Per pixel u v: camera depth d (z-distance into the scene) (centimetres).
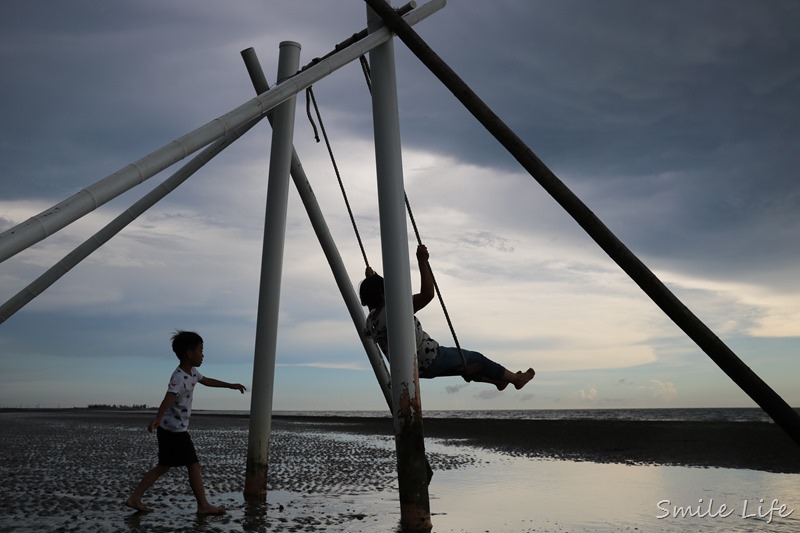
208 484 892
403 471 581
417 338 593
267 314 796
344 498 769
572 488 853
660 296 482
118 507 695
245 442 1775
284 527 584
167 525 591
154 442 1756
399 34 593
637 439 1591
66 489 837
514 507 704
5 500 743
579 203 508
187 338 691
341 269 863
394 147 630
